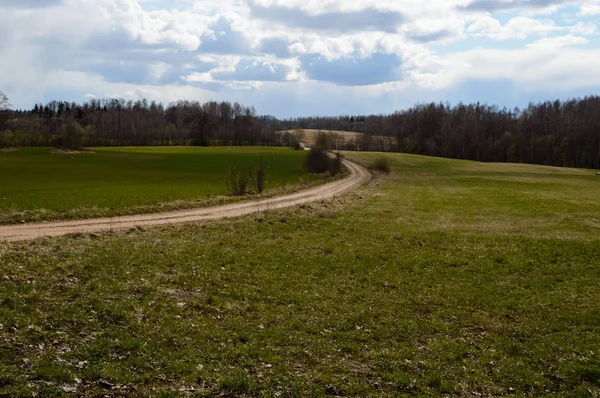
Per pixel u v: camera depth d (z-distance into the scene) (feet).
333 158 324.39
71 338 43.37
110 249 76.43
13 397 32.45
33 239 80.89
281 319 54.39
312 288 67.51
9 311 46.44
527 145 574.56
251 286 65.67
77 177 270.87
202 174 299.38
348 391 38.42
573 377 43.09
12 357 38.27
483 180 290.35
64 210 118.83
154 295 57.36
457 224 128.26
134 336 45.37
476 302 64.80
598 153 515.91
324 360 44.57
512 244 100.42
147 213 125.29
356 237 104.22
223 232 100.42
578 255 91.56
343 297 64.28
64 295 53.52
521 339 52.80
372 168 369.71
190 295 59.47
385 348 48.26
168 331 47.26
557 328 56.03
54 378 35.96
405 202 179.63
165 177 277.23
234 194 181.06
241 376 39.04
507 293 68.95
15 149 491.31
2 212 111.45
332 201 169.78
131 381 36.94
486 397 39.50
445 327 55.11
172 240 88.69
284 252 86.58
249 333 49.24
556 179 297.74
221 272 70.74
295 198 177.99
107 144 615.57
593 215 146.72
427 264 84.07
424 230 116.06
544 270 81.41
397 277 75.56
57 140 510.17
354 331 52.21
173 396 34.88
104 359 40.09
